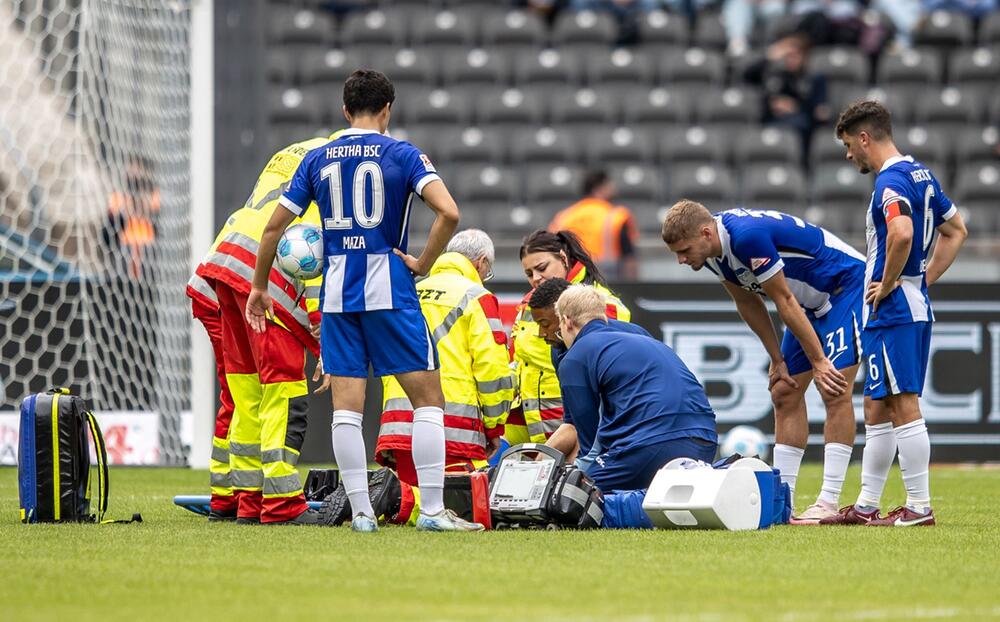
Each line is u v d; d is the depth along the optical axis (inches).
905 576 639.1
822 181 2288.4
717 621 513.3
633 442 881.5
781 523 923.4
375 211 802.2
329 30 2598.4
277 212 812.0
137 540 768.3
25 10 1674.5
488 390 948.6
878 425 931.3
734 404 1572.3
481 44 2689.5
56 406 880.3
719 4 2790.4
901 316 893.2
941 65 2667.3
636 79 2527.1
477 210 2187.5
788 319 916.0
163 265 1524.4
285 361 873.5
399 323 807.7
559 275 1023.6
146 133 1545.3
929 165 2359.7
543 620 514.3
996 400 1573.6
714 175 2282.2
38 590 583.8
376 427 1523.1
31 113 1632.6
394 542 758.5
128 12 1552.7
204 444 1492.4
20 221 1593.3
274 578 619.5
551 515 847.1
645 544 751.1
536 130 2396.7
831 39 2632.9
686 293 1576.0
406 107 2445.9
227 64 1505.9
